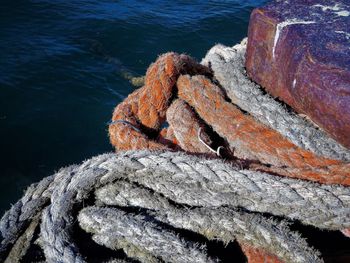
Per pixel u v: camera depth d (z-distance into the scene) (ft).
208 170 2.90
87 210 2.93
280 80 3.24
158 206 2.92
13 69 11.66
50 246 2.78
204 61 4.01
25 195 3.16
